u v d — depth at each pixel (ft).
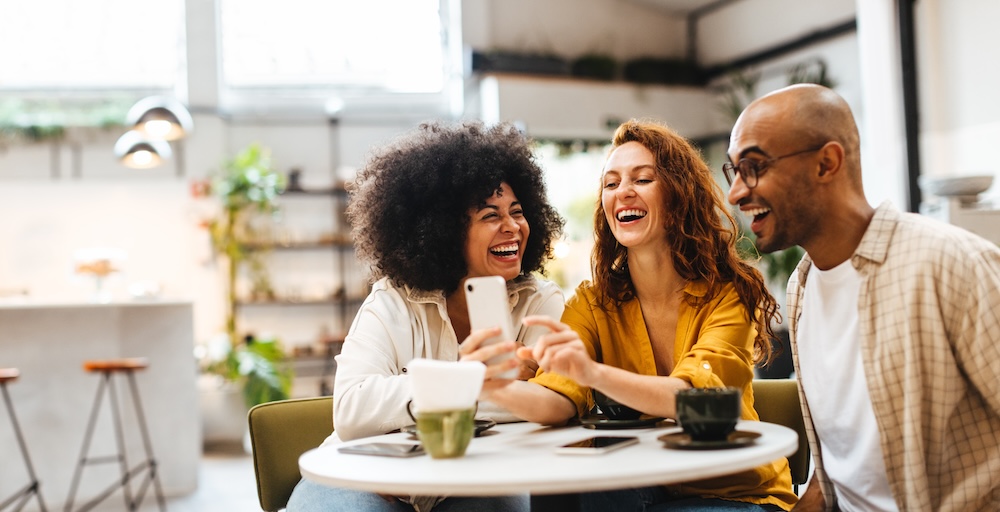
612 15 33.83
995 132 21.48
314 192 31.24
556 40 33.22
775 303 6.63
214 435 27.53
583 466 4.34
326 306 31.37
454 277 7.25
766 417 7.15
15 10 31.58
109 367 16.34
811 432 6.05
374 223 7.45
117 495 18.62
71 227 29.71
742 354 6.12
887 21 22.61
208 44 31.32
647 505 6.39
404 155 7.43
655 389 5.48
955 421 5.32
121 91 31.60
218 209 30.25
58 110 30.35
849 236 5.54
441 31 33.30
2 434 17.97
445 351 7.14
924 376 5.24
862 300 5.41
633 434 5.39
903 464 5.32
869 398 5.51
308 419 7.20
